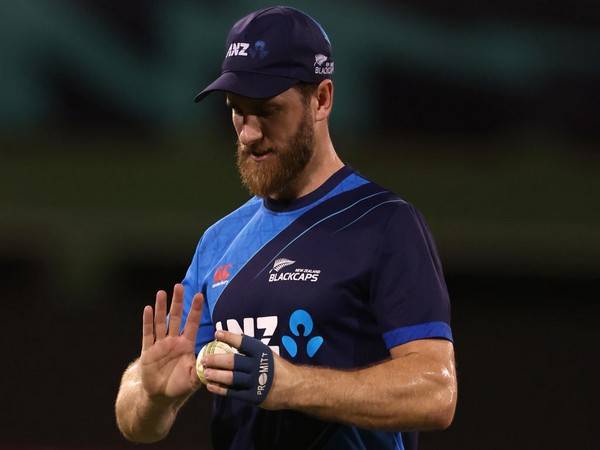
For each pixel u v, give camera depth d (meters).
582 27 28.45
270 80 8.68
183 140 30.22
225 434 9.30
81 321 27.34
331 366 8.64
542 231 29.91
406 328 8.47
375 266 8.67
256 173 8.87
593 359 27.17
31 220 30.86
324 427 8.80
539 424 26.36
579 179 29.58
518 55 28.62
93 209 30.84
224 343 8.17
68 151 30.39
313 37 8.98
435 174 29.84
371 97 28.86
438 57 28.70
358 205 9.06
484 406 26.53
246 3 28.50
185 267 31.05
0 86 29.50
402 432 9.16
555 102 28.94
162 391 8.95
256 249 9.21
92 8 29.11
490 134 29.30
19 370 26.80
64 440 26.39
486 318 27.98
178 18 28.95
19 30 29.22
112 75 29.48
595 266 29.75
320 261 8.83
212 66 29.11
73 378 26.88
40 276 30.98
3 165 30.41
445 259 30.25
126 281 31.08
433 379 8.20
